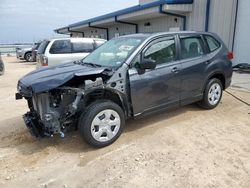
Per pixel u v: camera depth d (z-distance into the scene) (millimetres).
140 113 4180
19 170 3285
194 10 12070
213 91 5387
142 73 4059
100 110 3688
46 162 3465
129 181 2988
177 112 5324
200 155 3523
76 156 3604
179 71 4543
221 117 5016
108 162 3414
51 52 8227
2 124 4945
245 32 10656
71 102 3686
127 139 4082
